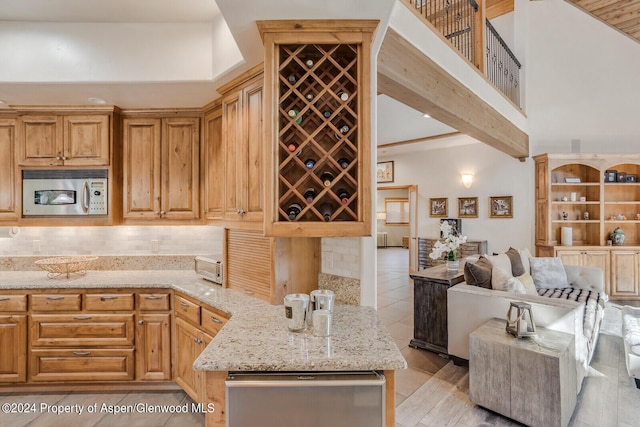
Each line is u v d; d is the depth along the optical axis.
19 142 2.76
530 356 2.04
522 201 5.57
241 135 2.13
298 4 1.45
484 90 3.92
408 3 2.51
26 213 2.75
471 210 6.12
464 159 6.24
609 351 3.21
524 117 5.41
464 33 4.36
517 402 2.09
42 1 2.03
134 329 2.51
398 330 3.81
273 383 1.21
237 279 2.30
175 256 3.09
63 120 2.74
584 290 3.81
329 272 2.05
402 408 2.30
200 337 2.20
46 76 2.24
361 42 1.62
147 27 2.25
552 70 5.50
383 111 6.24
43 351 2.49
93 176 2.73
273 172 1.61
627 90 5.14
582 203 5.07
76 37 2.25
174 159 2.79
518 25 5.66
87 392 2.53
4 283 2.53
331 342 1.41
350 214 1.69
